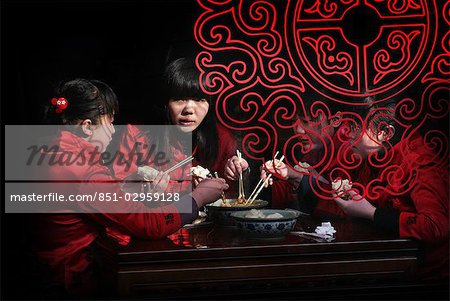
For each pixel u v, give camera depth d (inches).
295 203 133.6
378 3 153.4
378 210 108.0
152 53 151.4
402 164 117.1
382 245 101.3
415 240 103.7
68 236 107.2
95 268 107.8
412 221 104.1
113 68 150.2
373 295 103.0
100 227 109.9
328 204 124.7
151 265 95.3
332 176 136.5
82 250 107.8
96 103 108.8
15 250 129.1
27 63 144.6
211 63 154.1
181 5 151.8
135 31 151.2
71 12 147.6
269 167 123.7
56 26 146.8
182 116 129.9
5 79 142.4
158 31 151.7
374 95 129.3
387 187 120.6
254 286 100.3
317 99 148.9
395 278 102.3
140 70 150.5
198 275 96.9
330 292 101.7
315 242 100.7
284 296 100.7
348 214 111.2
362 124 120.4
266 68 155.6
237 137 146.5
